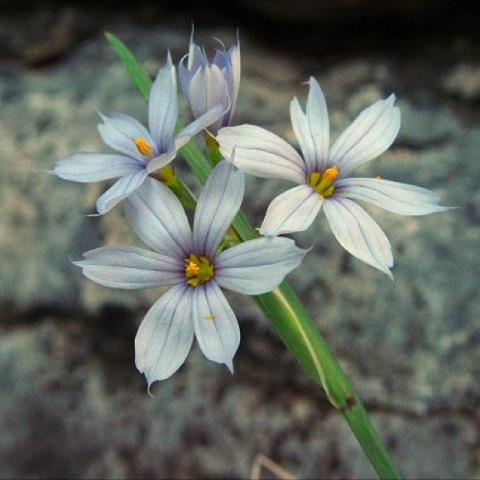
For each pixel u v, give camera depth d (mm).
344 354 105
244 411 106
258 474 102
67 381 110
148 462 106
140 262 59
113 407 108
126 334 110
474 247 107
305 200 59
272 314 59
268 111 120
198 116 60
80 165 63
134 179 59
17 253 113
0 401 110
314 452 103
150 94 64
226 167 58
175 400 107
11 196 116
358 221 58
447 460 100
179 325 57
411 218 109
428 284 105
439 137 117
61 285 111
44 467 107
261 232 57
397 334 104
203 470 105
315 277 107
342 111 121
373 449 60
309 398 106
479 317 103
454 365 102
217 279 58
